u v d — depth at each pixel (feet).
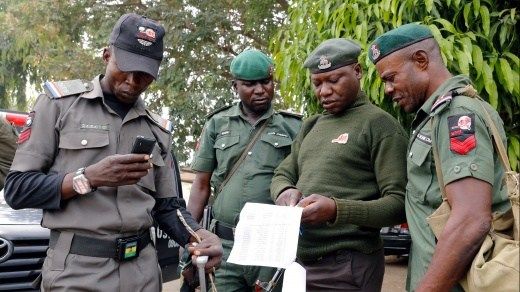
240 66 10.80
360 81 9.50
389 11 9.87
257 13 32.35
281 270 8.82
